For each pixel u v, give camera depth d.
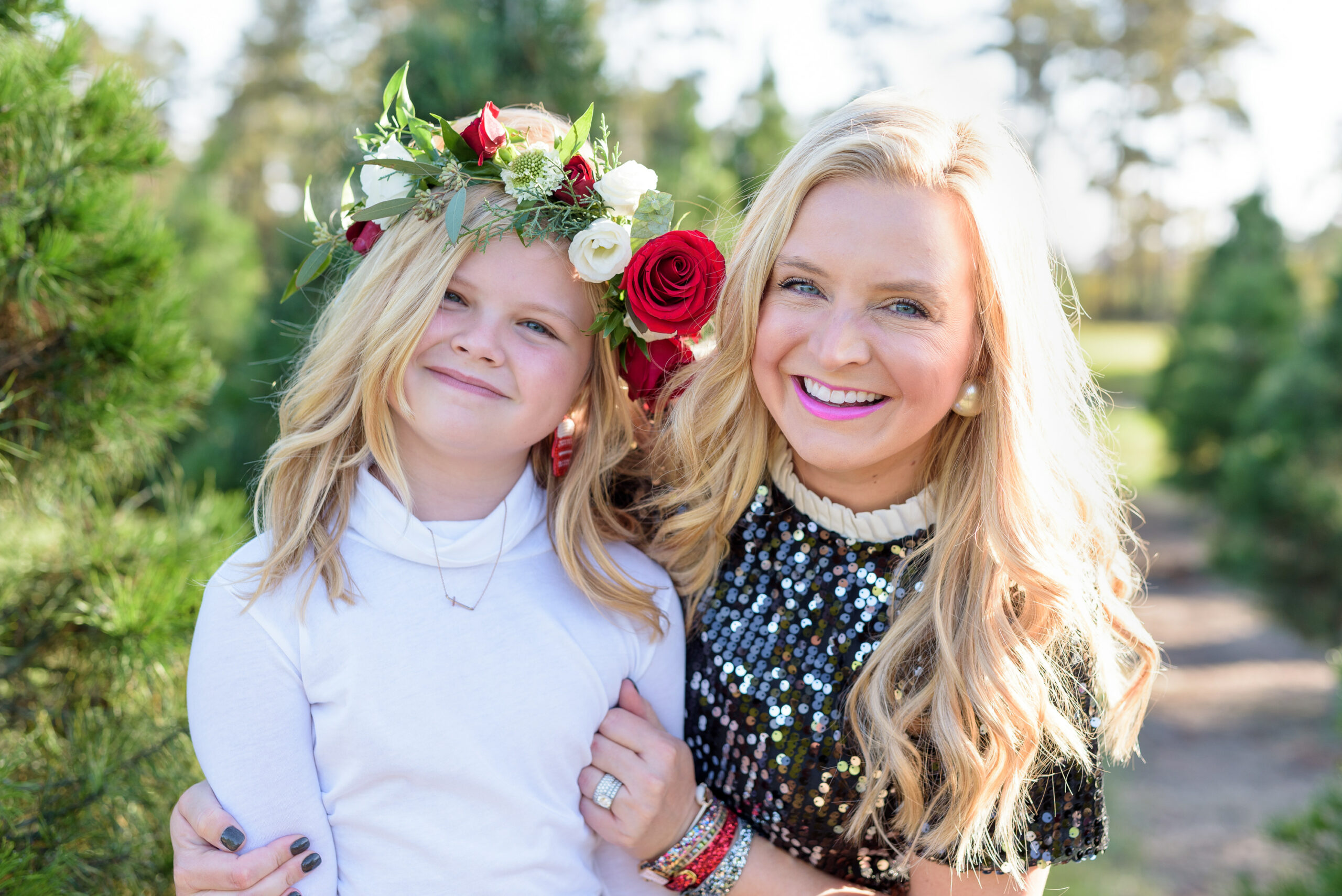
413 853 1.45
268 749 1.42
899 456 1.57
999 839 1.49
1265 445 7.26
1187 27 22.66
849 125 1.47
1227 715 7.09
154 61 16.83
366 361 1.47
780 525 1.69
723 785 1.67
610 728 1.55
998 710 1.47
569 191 1.50
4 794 1.64
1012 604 1.59
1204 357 10.10
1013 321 1.49
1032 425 1.54
